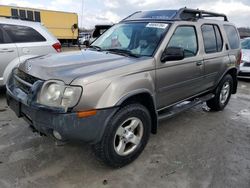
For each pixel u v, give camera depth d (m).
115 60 2.95
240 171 2.93
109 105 2.52
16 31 5.38
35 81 2.60
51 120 2.36
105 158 2.73
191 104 4.03
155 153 3.26
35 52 5.59
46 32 5.88
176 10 3.88
